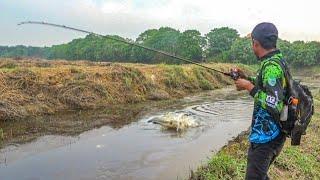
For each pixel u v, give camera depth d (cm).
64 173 332
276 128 183
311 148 391
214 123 565
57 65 884
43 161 364
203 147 423
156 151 405
